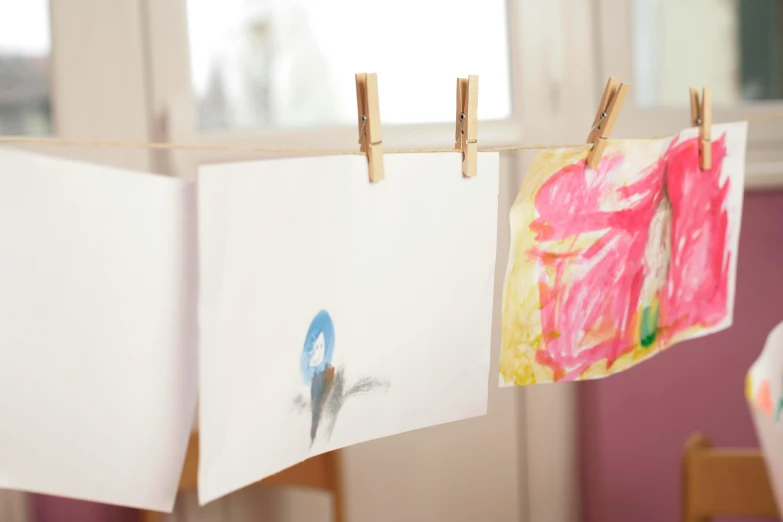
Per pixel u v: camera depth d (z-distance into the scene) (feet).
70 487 1.90
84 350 1.85
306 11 4.73
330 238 2.08
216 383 1.90
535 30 4.93
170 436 1.97
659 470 5.06
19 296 1.78
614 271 2.62
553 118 4.98
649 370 5.01
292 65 4.75
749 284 5.05
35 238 1.77
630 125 5.01
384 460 5.00
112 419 1.90
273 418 2.05
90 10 4.38
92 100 4.41
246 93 4.70
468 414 2.49
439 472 5.08
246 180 1.89
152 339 1.91
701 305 2.88
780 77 5.25
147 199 1.85
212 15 4.59
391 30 4.85
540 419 5.16
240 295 1.92
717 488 3.57
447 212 2.30
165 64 4.48
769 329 5.06
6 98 4.40
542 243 2.48
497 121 4.91
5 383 1.80
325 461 4.09
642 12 5.08
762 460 3.53
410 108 4.91
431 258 2.30
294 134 4.66
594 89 5.01
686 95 5.18
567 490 5.24
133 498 1.96
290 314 2.03
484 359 2.48
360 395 2.25
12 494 4.35
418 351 2.34
